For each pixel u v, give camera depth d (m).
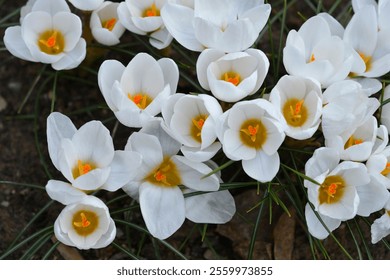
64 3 0.88
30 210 0.91
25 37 0.87
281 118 0.82
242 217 0.87
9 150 0.94
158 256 0.87
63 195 0.81
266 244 0.90
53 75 0.92
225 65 0.84
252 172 0.83
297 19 1.00
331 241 0.89
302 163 0.88
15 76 0.97
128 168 0.83
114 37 0.88
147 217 0.83
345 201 0.83
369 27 0.87
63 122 0.84
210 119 0.82
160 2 0.89
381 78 0.89
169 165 0.85
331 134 0.83
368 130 0.84
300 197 0.88
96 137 0.83
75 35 0.87
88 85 0.96
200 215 0.85
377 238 0.84
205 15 0.87
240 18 0.87
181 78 0.94
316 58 0.86
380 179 0.83
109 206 0.91
